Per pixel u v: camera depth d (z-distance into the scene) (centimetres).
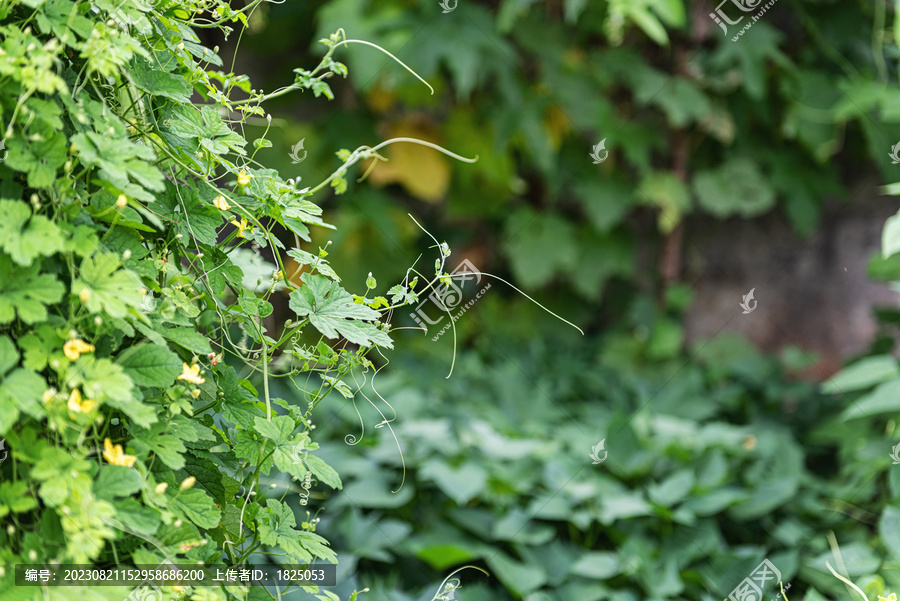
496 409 323
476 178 418
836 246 436
